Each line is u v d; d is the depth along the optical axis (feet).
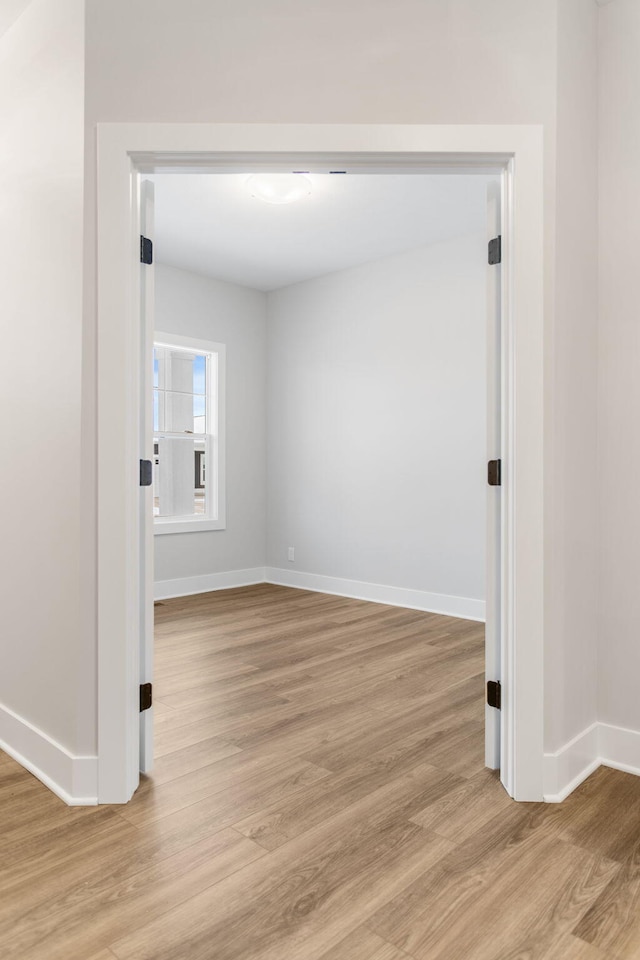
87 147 6.15
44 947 4.28
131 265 6.24
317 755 7.30
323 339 17.66
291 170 6.48
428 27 6.24
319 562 17.88
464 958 4.20
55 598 6.61
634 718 7.06
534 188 6.17
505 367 6.42
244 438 18.72
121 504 6.14
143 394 6.56
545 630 6.33
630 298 7.07
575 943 4.35
